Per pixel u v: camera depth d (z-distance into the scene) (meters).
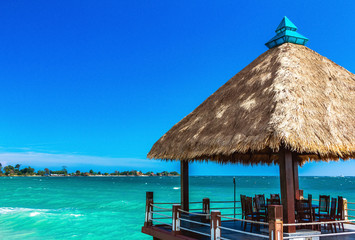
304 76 8.88
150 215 11.00
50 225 24.44
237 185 97.25
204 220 11.34
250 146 7.01
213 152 8.05
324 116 7.68
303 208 8.77
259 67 10.27
